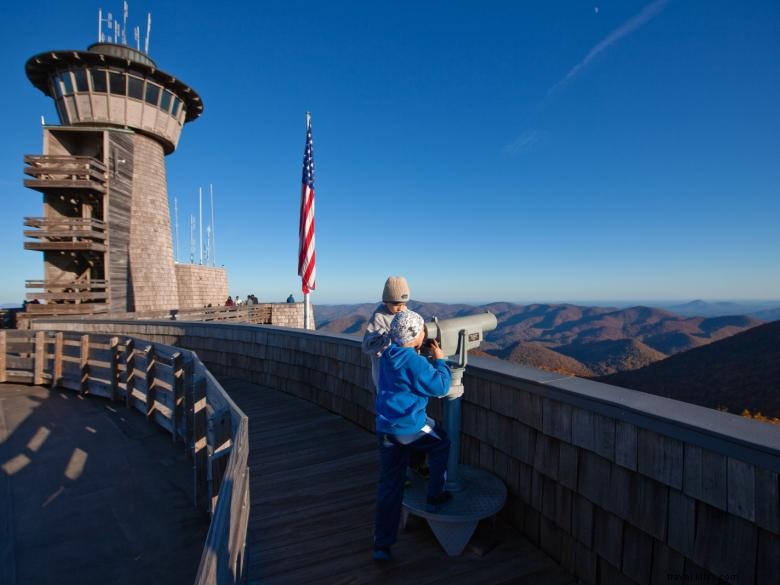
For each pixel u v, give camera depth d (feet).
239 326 25.46
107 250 59.26
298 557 8.08
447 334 8.32
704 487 5.23
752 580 4.72
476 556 7.98
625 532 6.42
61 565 9.55
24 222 53.47
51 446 16.63
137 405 21.63
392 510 7.72
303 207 26.21
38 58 63.72
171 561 9.70
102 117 66.54
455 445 8.61
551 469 7.81
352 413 16.83
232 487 4.75
